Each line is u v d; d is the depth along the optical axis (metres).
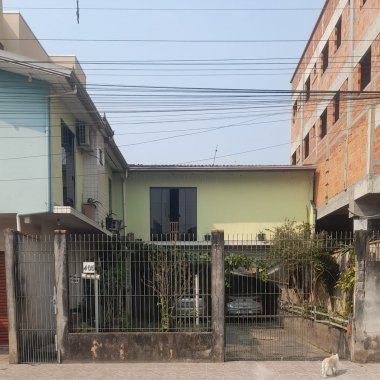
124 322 8.77
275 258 11.23
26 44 12.46
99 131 13.16
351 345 8.27
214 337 8.34
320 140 19.47
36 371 7.89
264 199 17.91
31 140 9.97
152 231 17.66
